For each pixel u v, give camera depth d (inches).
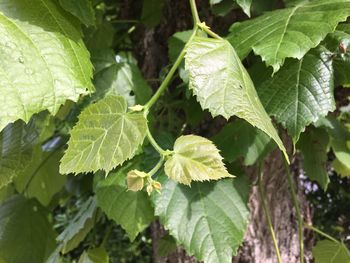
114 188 8.5
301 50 6.7
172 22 10.4
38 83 5.9
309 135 10.2
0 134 8.7
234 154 8.6
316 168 10.3
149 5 10.8
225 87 6.1
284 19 7.3
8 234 11.3
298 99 7.2
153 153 8.5
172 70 6.5
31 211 11.8
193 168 5.9
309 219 12.3
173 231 8.1
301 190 12.0
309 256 12.2
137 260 28.2
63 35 6.5
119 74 9.2
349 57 7.3
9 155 8.7
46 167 13.4
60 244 10.5
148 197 8.4
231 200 8.5
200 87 6.0
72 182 13.4
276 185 10.8
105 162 6.0
